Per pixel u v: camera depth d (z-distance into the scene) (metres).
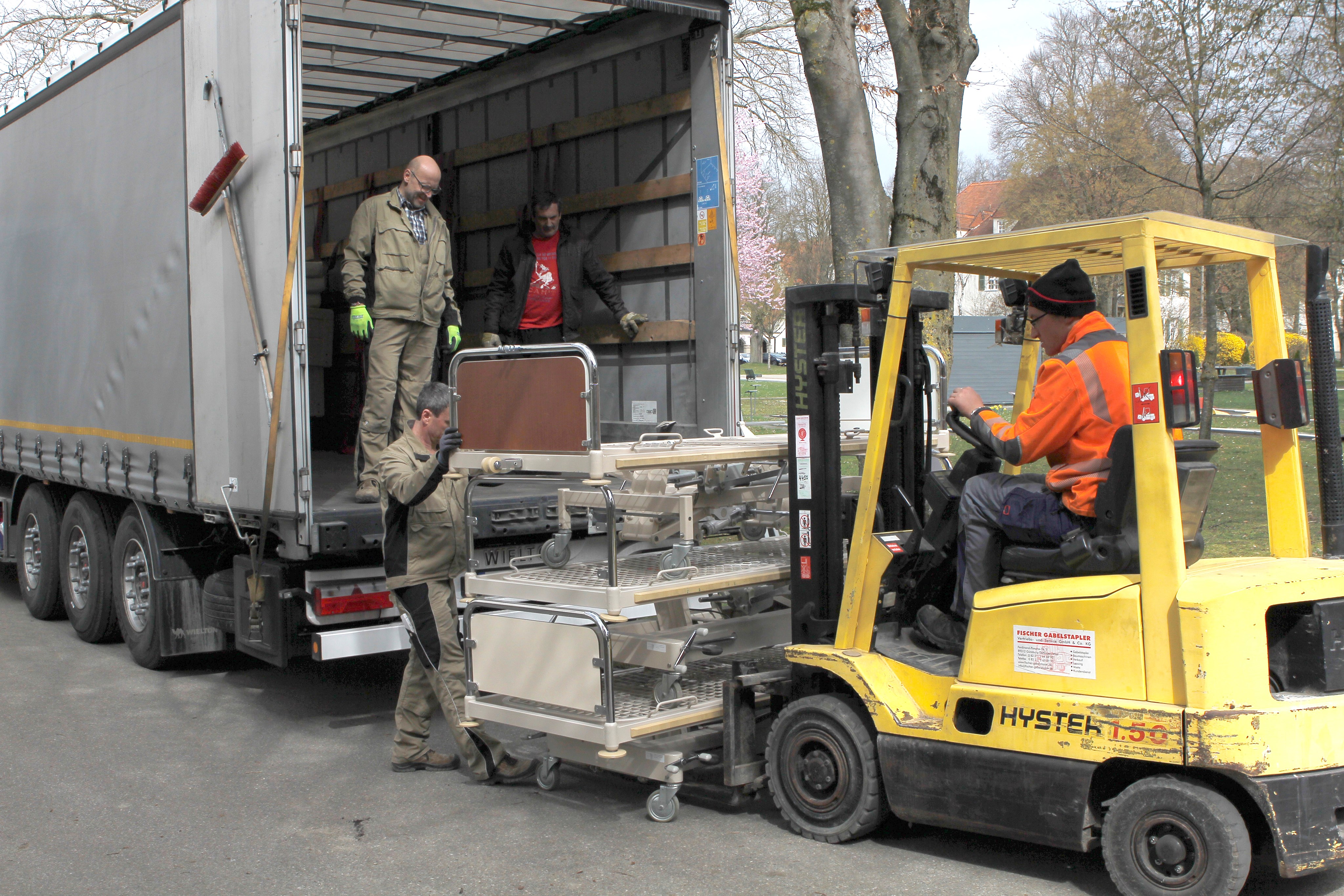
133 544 6.92
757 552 5.10
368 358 6.36
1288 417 3.82
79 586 7.74
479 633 4.62
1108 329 3.76
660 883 3.73
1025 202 23.92
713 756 4.55
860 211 7.93
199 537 6.68
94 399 7.16
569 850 4.05
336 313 9.45
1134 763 3.49
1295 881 3.71
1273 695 3.37
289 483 5.11
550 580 4.49
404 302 6.21
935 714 3.90
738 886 3.69
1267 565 3.64
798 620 4.35
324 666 7.15
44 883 3.83
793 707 4.15
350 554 5.43
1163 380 3.31
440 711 6.07
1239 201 14.24
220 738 5.56
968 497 3.94
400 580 4.80
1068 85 18.59
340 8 6.65
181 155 5.97
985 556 3.90
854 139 7.90
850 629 4.09
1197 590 3.28
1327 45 11.89
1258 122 12.72
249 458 5.41
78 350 7.39
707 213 6.39
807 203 27.91
